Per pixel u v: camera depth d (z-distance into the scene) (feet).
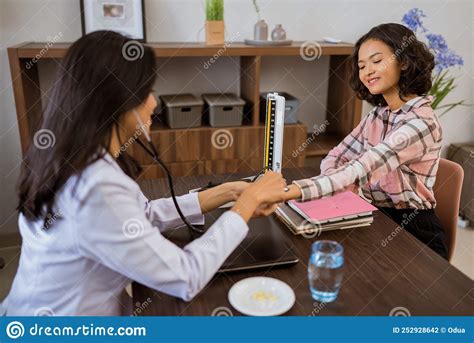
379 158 4.84
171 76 8.59
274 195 3.88
